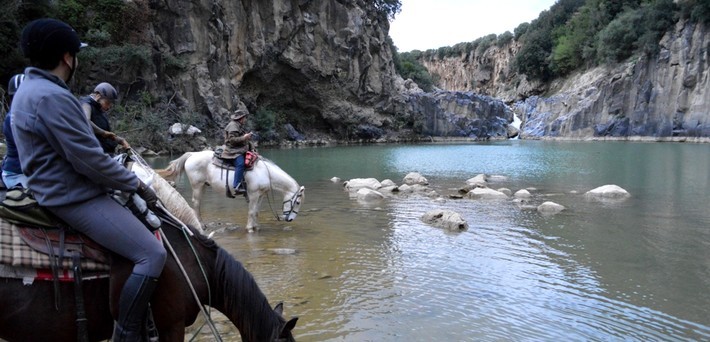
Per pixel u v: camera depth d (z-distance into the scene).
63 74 2.96
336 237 10.09
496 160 32.19
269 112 50.97
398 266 8.14
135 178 2.96
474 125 76.50
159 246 3.00
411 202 14.61
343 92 58.94
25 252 2.79
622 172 23.89
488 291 7.03
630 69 69.38
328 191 16.92
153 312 3.18
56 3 31.89
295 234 10.34
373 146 53.31
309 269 7.90
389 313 6.17
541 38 98.12
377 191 15.61
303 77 54.28
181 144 35.16
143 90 36.28
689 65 62.19
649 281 7.54
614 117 70.06
